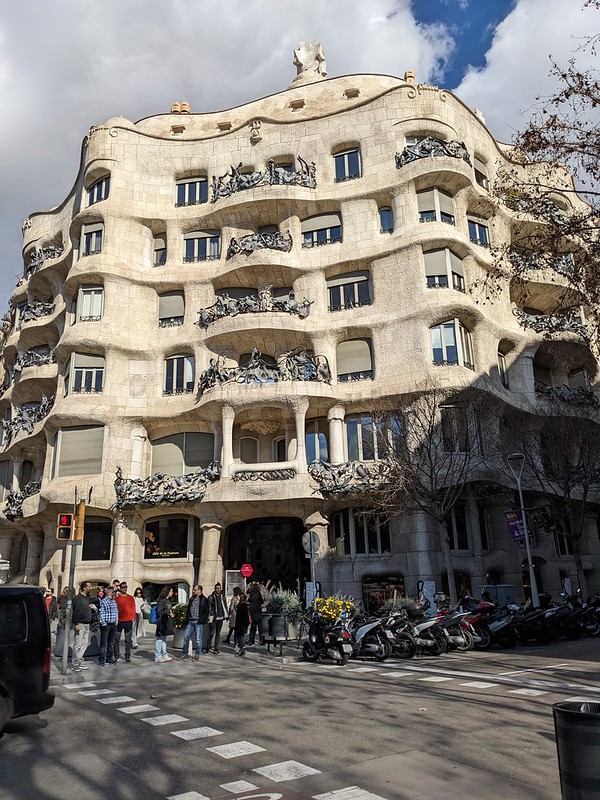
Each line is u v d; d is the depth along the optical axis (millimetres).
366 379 27094
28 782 6238
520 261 17422
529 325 30750
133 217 30672
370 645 15086
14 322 40125
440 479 23344
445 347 26188
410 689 10859
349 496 24953
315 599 16750
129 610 15570
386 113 30016
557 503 28609
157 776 6324
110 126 31906
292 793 5691
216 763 6699
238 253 28984
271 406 26203
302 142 31109
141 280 29969
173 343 29031
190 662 15219
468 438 24453
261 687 11422
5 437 35219
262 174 29969
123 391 28609
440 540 24797
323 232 29844
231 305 28000
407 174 28328
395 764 6477
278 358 28516
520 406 28547
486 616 17672
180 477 26125
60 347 29078
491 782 5914
